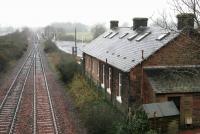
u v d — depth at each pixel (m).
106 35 37.78
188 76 20.45
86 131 18.75
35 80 35.47
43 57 62.16
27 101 25.67
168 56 20.88
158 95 19.28
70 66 33.81
